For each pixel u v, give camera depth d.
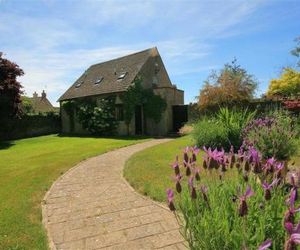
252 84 24.42
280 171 3.36
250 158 3.60
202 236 2.90
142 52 25.83
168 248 4.43
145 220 5.49
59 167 10.50
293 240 2.03
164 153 12.07
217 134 11.45
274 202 3.00
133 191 7.32
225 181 3.69
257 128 7.95
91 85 27.55
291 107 15.33
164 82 27.05
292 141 6.90
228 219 2.99
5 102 23.22
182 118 23.66
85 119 25.41
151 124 23.31
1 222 5.50
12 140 25.11
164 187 7.14
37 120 28.62
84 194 7.29
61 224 5.50
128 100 22.48
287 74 28.83
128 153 13.41
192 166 3.94
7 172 10.27
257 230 2.72
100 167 10.47
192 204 3.24
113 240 4.79
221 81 23.59
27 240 4.77
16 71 23.84
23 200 6.82
